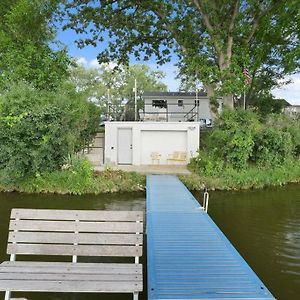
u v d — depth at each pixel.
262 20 22.50
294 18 22.17
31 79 22.64
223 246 6.72
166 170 20.80
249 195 16.11
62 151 17.42
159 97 34.78
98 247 5.04
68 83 23.12
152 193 13.16
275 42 25.08
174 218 9.08
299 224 11.08
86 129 22.81
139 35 25.72
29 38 24.06
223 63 21.94
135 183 17.02
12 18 23.12
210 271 5.46
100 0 23.55
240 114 19.91
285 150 19.66
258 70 29.56
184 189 14.11
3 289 4.13
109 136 23.83
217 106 22.86
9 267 4.66
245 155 18.77
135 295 4.32
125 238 5.10
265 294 4.66
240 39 22.97
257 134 19.39
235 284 4.97
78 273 4.52
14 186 16.78
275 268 7.55
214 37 21.39
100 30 24.92
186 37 23.17
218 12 21.91
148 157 24.17
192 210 10.09
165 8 22.94
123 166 22.88
